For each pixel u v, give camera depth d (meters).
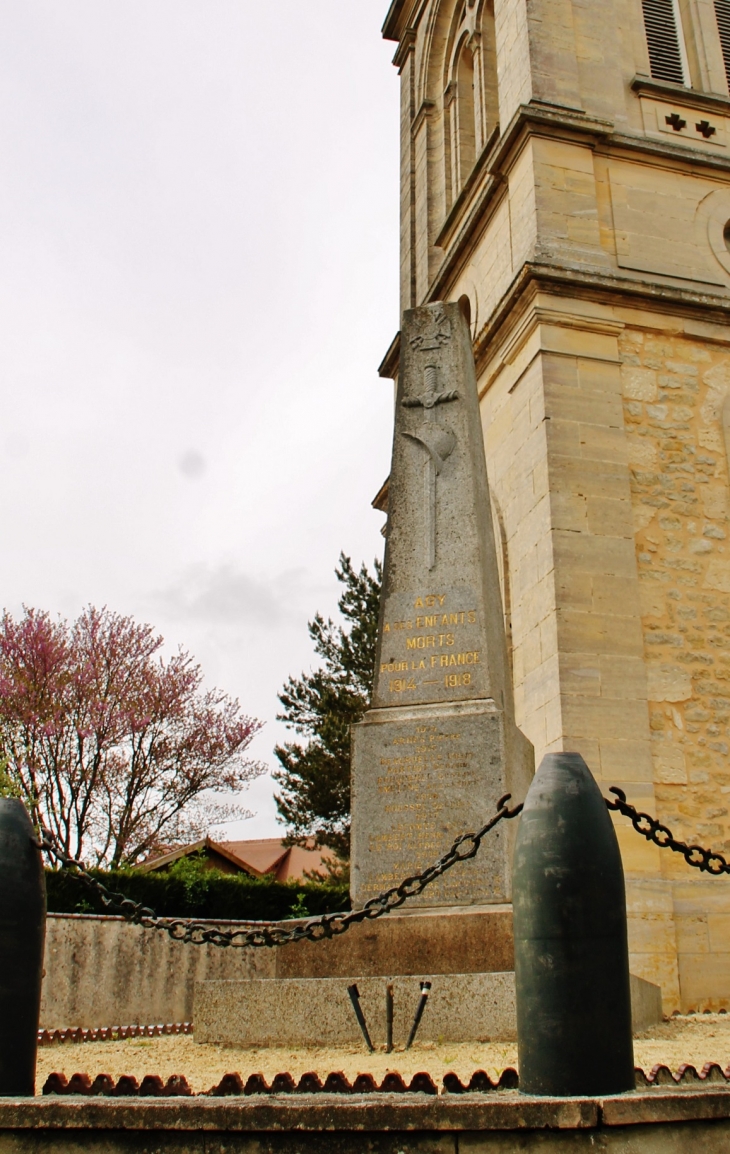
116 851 25.98
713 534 14.01
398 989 6.18
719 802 12.57
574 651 12.65
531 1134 3.05
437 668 8.11
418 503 8.81
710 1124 3.22
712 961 11.60
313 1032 6.27
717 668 13.28
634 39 18.00
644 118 17.05
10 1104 3.22
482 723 7.60
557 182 15.67
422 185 22.97
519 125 16.02
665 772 12.52
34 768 25.30
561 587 12.93
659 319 14.97
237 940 12.02
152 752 27.55
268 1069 5.31
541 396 13.98
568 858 3.56
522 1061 3.45
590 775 3.81
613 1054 3.39
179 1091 3.34
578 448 13.75
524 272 14.55
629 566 13.29
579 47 17.22
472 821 7.37
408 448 9.10
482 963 6.43
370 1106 3.07
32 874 3.92
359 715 34.28
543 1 17.31
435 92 23.70
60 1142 3.16
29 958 3.80
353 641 36.38
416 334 9.60
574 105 16.53
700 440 14.48
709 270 15.89
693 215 16.23
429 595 8.40
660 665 13.07
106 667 27.77
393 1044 5.99
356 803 7.65
